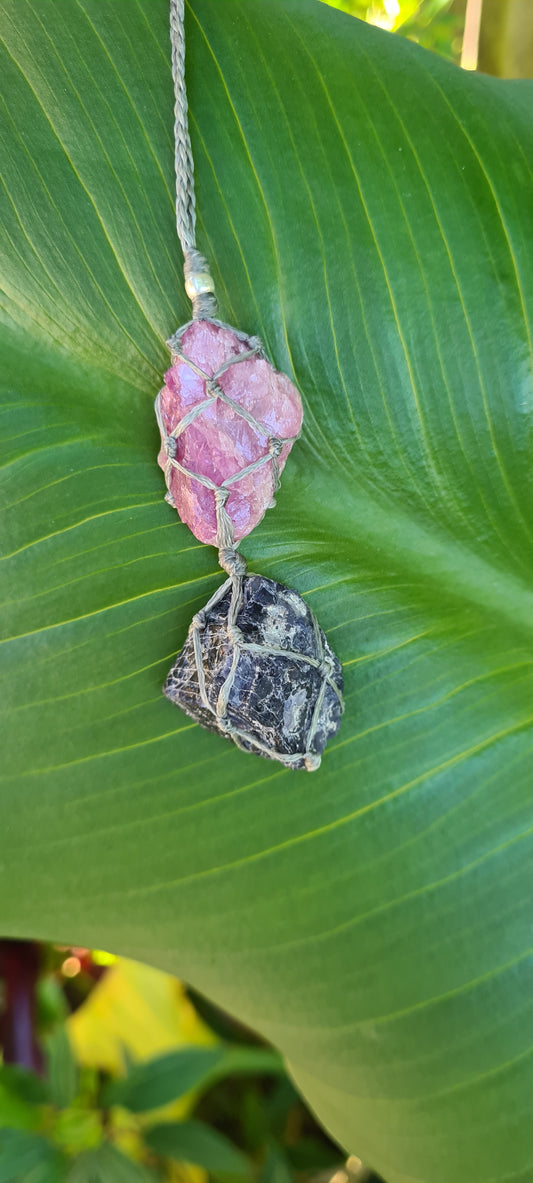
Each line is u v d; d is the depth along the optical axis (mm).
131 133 103
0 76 102
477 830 115
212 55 106
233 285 106
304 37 110
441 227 108
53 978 206
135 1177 165
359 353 108
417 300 107
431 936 114
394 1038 115
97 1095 178
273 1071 212
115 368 108
